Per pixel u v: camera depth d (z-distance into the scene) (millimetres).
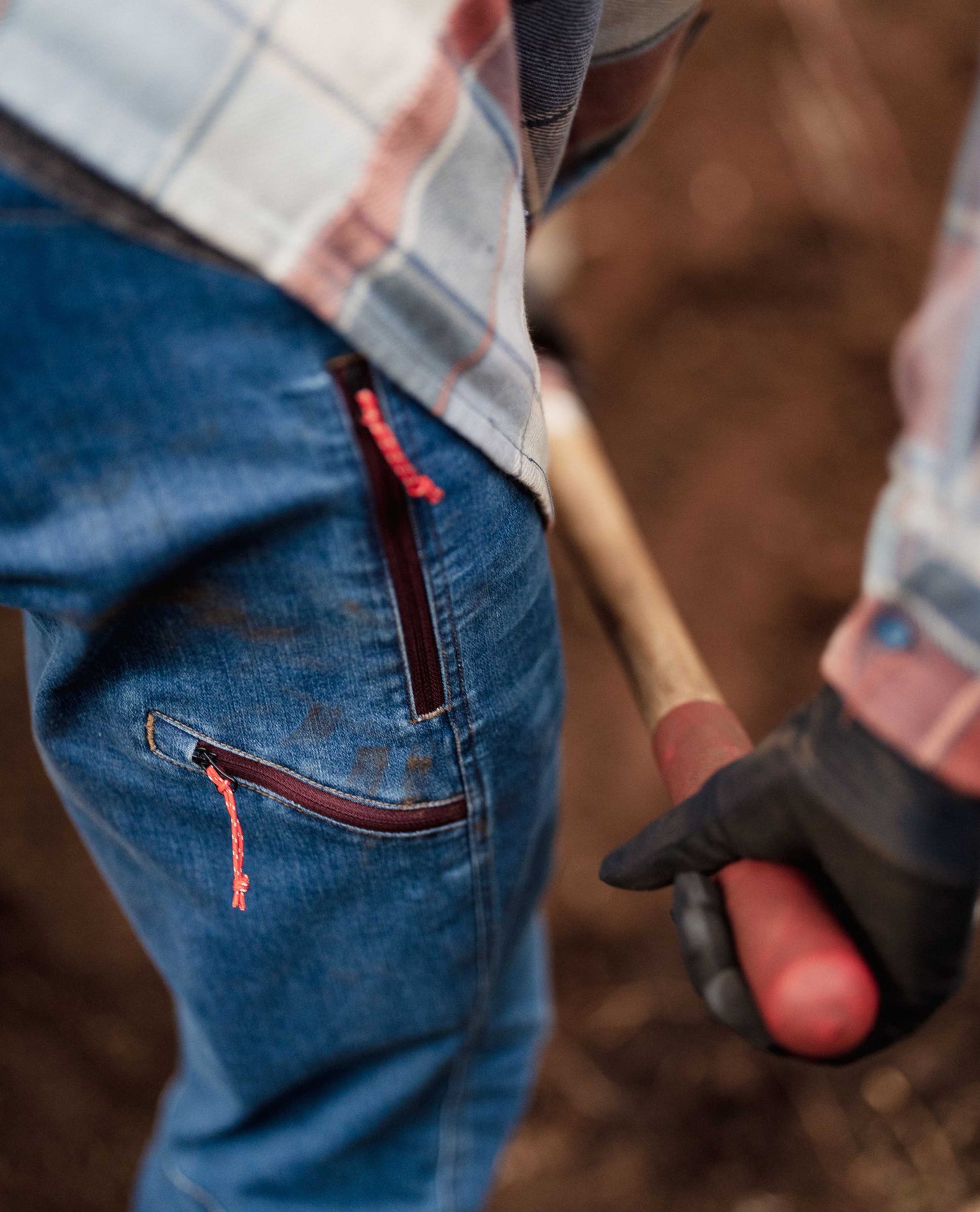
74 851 2092
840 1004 530
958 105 2957
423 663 617
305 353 491
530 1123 2008
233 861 752
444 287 502
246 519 521
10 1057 1916
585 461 1077
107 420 492
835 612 2445
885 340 2672
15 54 420
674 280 2701
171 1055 1989
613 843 2225
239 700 638
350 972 848
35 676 761
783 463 2574
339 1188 1070
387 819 699
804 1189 1916
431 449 536
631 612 958
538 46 598
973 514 482
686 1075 2025
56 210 445
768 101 2900
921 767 499
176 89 430
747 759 585
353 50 451
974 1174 1873
